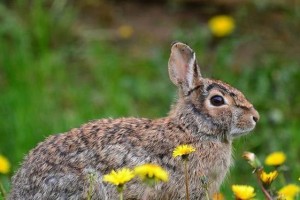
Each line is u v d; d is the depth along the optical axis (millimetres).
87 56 17062
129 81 16234
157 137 10797
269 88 16094
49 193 10492
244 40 17109
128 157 10625
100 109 15469
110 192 10516
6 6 17703
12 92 15375
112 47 17500
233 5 18109
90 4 18234
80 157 10562
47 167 10555
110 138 10688
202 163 10828
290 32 17734
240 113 10898
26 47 16562
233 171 14211
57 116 15070
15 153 14141
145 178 9336
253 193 10008
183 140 10852
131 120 10984
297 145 14742
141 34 17812
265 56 17078
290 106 15914
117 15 18188
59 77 16219
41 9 17172
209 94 10930
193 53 11070
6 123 14680
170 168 10719
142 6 18344
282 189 10617
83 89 16109
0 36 16797
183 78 11133
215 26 16734
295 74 16422
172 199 10734
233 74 16594
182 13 18234
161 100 16016
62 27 17453
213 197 10617
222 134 10930
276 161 10617
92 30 17750
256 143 14750
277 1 18094
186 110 10953
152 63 16719
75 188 10469
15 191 10695
